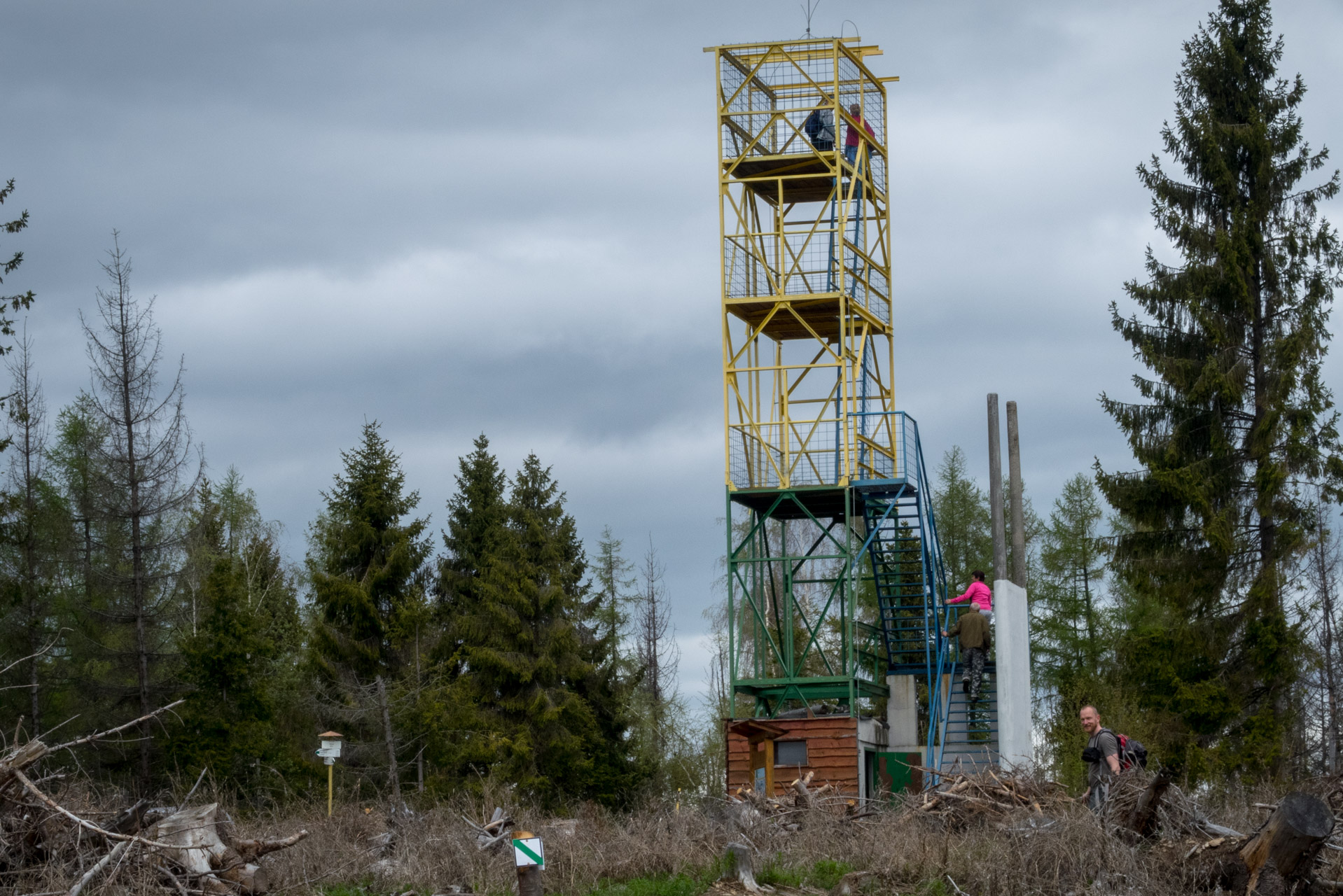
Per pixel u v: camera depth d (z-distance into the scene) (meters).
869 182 44.91
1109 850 18.64
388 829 27.16
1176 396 45.19
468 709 52.78
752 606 42.94
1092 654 61.16
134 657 49.06
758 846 24.66
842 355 41.66
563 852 23.05
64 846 17.80
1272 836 16.81
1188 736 42.56
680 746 68.75
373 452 61.41
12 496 53.12
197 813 18.97
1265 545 43.75
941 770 38.06
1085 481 63.09
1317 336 43.72
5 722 50.75
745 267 43.88
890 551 43.88
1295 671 42.66
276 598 69.75
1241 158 46.50
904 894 20.23
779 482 42.69
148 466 50.25
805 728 40.53
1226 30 46.88
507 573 57.81
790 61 44.25
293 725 54.69
